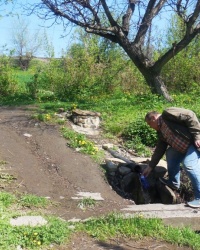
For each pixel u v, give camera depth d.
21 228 4.46
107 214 5.16
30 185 6.02
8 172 6.30
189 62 15.71
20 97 13.42
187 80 15.70
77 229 4.68
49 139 7.90
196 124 5.62
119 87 15.15
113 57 16.69
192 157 5.68
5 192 5.56
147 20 13.34
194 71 15.62
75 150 7.51
